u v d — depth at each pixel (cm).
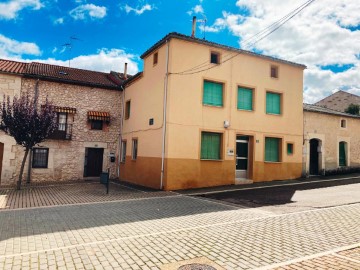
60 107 1703
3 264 438
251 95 1551
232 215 788
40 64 1975
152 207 909
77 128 1770
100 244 536
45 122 1292
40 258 464
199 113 1373
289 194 1136
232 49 1470
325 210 836
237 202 991
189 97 1356
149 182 1430
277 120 1608
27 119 1256
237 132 1467
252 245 531
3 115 1266
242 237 581
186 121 1339
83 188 1393
